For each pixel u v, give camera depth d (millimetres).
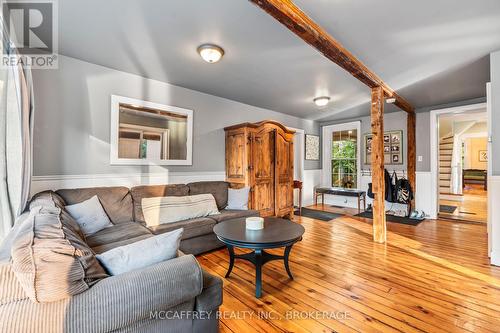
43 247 934
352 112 5426
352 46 2451
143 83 3312
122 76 3123
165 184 3328
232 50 2562
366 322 1649
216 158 4188
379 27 2139
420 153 4977
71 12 1924
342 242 3340
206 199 3305
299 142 6016
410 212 4840
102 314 926
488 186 2711
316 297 1965
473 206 5898
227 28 2162
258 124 4070
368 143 5738
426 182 4867
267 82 3533
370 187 5129
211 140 4121
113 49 2547
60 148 2676
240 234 2166
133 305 995
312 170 6355
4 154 1869
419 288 2096
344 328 1590
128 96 3174
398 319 1680
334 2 1809
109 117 3016
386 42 2389
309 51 2596
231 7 1877
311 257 2807
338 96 4207
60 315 858
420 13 1947
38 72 2547
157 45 2463
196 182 3609
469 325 1612
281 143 4484
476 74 3191
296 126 5891
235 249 3105
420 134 4984
